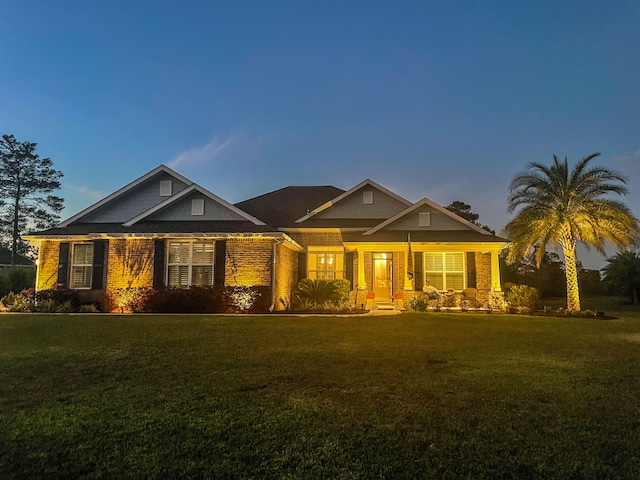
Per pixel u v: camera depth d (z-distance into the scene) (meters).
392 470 3.47
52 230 19.17
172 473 3.43
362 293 19.12
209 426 4.37
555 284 38.97
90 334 10.06
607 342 9.78
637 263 29.05
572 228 18.56
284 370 6.69
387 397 5.32
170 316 13.82
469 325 12.31
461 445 3.92
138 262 17.39
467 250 19.39
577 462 3.60
